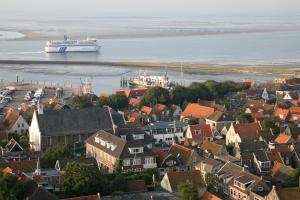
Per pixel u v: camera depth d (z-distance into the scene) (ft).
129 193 588.91
